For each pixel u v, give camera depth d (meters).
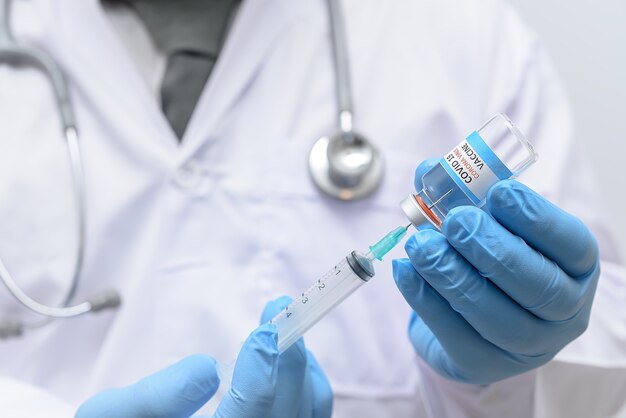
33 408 0.81
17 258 0.99
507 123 0.69
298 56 1.07
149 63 1.09
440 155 1.06
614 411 1.00
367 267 0.71
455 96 1.08
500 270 0.67
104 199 1.00
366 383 0.98
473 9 1.14
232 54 1.04
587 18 1.47
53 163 1.01
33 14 1.07
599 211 1.06
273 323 0.74
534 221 0.69
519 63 1.12
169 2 1.06
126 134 1.01
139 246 1.01
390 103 1.07
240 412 0.69
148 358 0.97
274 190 1.01
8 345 1.00
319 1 1.11
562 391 0.95
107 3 1.11
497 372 0.80
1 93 1.04
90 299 0.96
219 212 1.00
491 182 0.68
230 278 0.98
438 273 0.69
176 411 0.73
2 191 1.00
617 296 0.98
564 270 0.74
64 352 1.00
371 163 1.00
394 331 1.00
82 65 1.04
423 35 1.11
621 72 1.47
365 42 1.10
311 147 1.03
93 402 0.75
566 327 0.76
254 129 1.04
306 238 1.00
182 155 1.00
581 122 1.49
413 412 0.99
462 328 0.76
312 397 0.81
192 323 0.96
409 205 0.72
